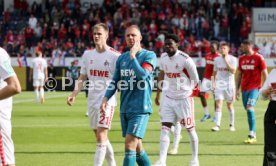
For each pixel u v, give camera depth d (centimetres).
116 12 9344
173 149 2783
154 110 5231
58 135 3488
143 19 9225
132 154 1955
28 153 2798
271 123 2014
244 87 3247
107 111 2150
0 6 9625
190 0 9800
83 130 3738
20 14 9462
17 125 4006
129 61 1992
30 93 7525
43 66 6006
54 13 9325
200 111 5159
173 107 2434
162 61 2500
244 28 9025
